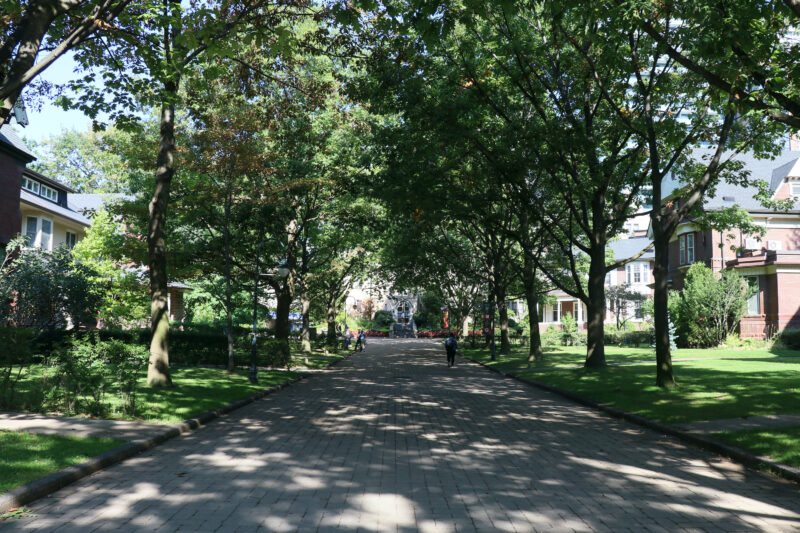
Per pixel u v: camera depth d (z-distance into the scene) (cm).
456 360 3769
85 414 1123
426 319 9250
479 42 2058
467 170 2145
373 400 1622
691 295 3759
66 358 1142
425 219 2034
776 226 4181
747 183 2222
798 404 1234
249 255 2794
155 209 1659
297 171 2631
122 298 3275
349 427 1143
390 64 1677
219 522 546
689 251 4522
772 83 1075
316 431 1091
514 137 1838
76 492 646
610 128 2075
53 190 3725
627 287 6431
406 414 1341
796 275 3747
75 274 2506
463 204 2050
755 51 1077
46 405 1155
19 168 2812
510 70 1991
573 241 2277
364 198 2994
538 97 2234
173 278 2631
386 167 2269
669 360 1623
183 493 646
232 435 1041
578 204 2666
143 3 1152
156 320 1631
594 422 1251
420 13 1083
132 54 1327
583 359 3125
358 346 4900
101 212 3362
